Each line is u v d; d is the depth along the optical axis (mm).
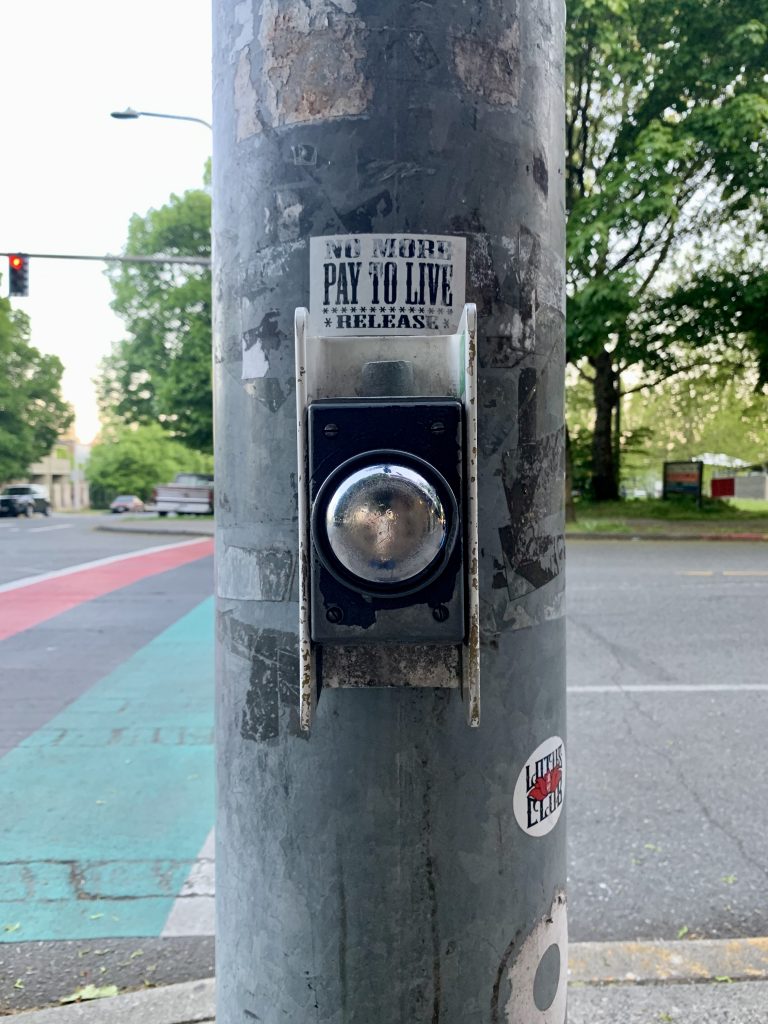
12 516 37062
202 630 7590
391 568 1225
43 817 3711
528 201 1469
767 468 38188
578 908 3023
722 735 4625
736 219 17172
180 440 29828
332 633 1247
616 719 4902
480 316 1414
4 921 2955
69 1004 2484
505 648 1454
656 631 7137
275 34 1396
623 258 17156
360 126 1364
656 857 3359
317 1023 1413
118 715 5082
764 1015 2328
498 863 1446
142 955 2783
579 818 3693
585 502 23016
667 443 40062
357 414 1237
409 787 1384
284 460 1429
